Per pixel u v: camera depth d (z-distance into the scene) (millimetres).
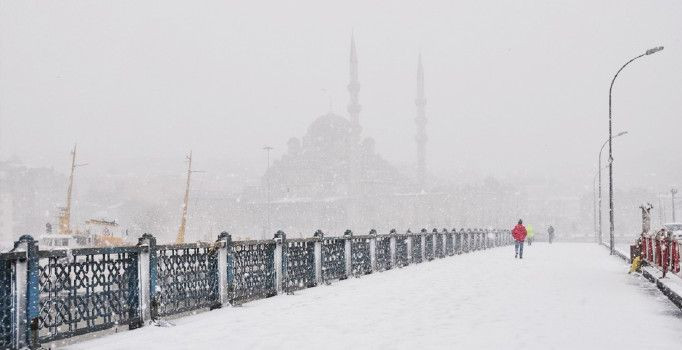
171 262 8594
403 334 7031
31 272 6219
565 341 6555
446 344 6418
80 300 6926
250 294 10602
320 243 13805
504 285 12953
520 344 6395
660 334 6969
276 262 11562
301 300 10602
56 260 6617
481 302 9938
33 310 6211
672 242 11531
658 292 11438
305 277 12961
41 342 6309
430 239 25578
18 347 6027
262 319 8305
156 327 7758
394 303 9906
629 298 10445
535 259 24734
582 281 13922
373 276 16156
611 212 29281
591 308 9164
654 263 14359
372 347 6289
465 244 34469
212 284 9523
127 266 7711
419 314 8625
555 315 8453
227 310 9391
